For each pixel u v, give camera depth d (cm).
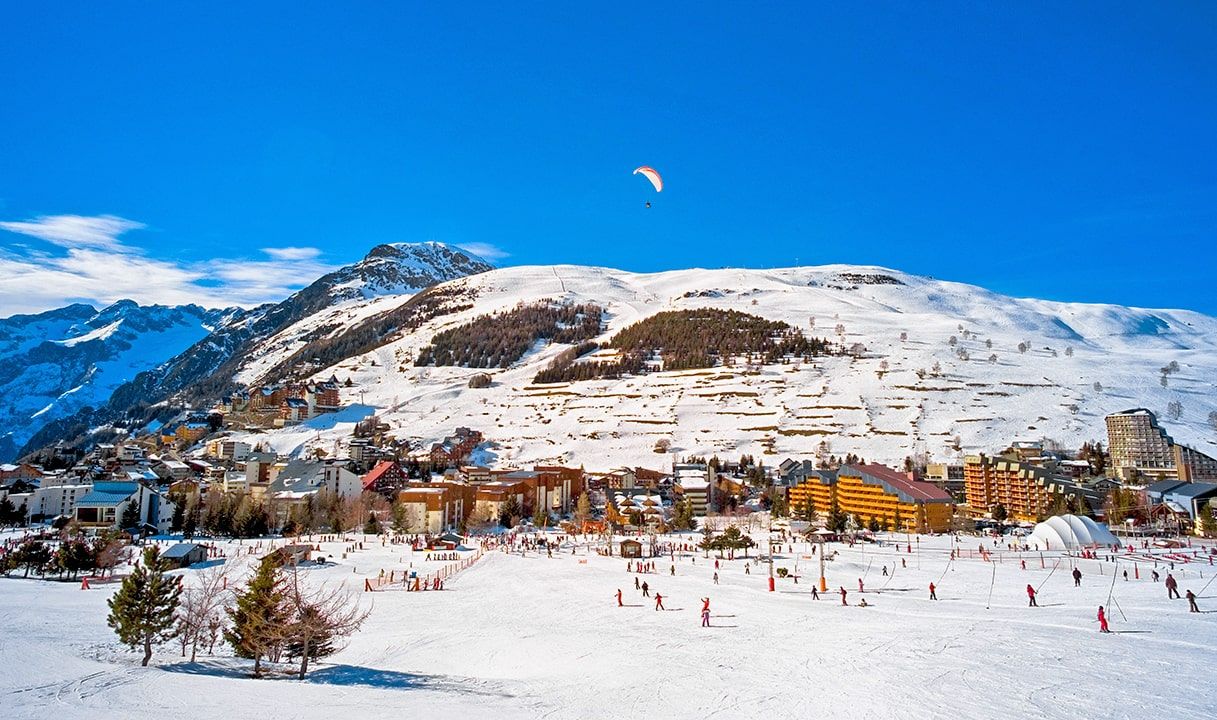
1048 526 12500
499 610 7406
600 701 3544
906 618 6028
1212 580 8019
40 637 5378
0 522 16150
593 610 7200
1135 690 3438
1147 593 7006
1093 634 4856
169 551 10638
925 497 16725
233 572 9981
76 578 9644
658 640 5416
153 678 3853
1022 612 6050
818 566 10275
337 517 17312
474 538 15900
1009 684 3591
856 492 18962
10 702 3198
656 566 10881
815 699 3484
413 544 13712
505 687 3981
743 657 4594
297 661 4925
